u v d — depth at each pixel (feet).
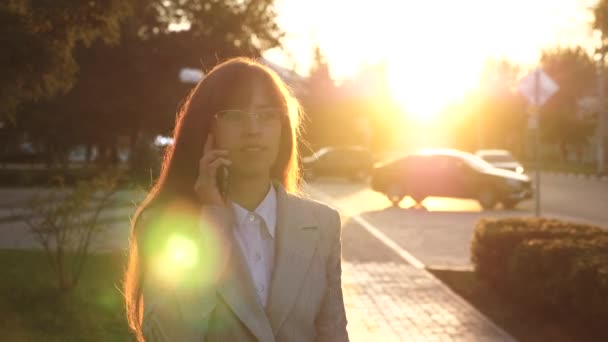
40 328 25.93
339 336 8.20
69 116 128.77
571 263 26.00
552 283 26.99
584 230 32.27
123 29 123.95
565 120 270.05
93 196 33.55
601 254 25.93
